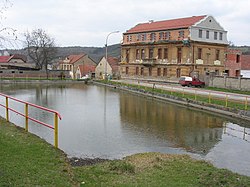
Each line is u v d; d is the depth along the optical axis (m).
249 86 41.41
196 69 55.12
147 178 8.67
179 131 19.12
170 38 58.25
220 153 14.24
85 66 94.38
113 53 148.62
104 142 15.55
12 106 27.86
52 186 7.04
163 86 46.41
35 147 9.92
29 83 62.91
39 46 83.44
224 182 8.62
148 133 18.16
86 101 34.19
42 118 21.42
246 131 19.64
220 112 26.69
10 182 6.94
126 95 42.09
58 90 48.22
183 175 9.10
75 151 13.60
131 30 69.44
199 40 55.06
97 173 8.91
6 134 11.31
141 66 65.12
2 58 99.25
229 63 60.06
